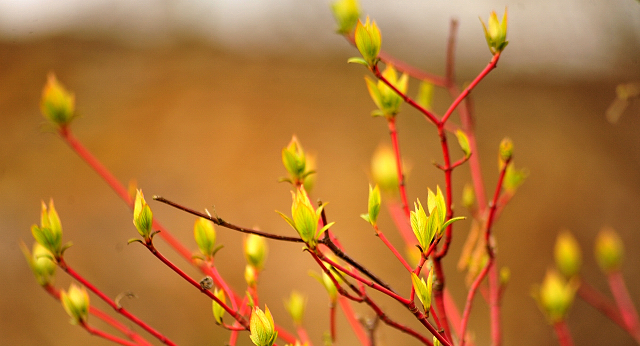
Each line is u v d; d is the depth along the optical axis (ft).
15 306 11.75
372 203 2.67
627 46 15.21
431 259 3.14
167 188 15.84
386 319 2.89
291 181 3.24
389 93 3.38
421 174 16.94
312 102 20.34
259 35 24.50
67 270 3.21
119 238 13.70
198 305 12.35
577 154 18.72
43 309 11.87
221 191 15.78
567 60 19.47
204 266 4.10
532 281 14.28
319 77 22.20
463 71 23.50
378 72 2.92
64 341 11.27
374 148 18.03
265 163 16.87
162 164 16.62
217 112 19.04
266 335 2.66
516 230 15.87
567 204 16.85
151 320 11.95
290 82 21.49
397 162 3.42
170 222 14.37
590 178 17.80
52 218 3.18
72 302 3.50
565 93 21.86
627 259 14.51
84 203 14.67
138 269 12.98
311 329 11.88
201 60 22.22
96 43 21.98
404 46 23.91
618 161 18.49
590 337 12.25
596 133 19.92
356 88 21.44
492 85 22.82
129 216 14.35
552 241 15.49
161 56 22.26
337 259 3.70
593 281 13.93
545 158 18.78
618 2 14.49
